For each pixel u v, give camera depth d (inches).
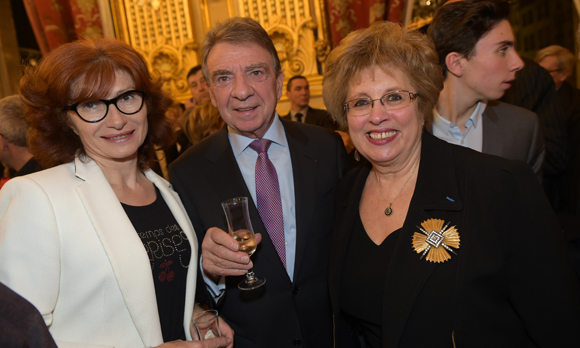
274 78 65.5
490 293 42.5
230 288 62.7
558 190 87.4
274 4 178.9
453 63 64.1
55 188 44.8
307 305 62.4
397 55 48.2
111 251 44.5
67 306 43.4
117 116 46.8
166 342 46.3
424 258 44.8
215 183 64.6
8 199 43.7
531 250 41.9
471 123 69.4
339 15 171.0
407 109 48.5
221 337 48.5
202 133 114.8
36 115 47.2
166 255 50.8
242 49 61.6
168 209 55.2
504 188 43.3
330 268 55.7
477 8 59.9
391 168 52.5
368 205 55.0
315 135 71.5
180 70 190.2
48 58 47.0
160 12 188.2
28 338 25.2
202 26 189.3
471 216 43.9
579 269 51.3
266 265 61.6
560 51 116.5
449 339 42.3
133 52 49.5
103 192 47.4
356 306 51.1
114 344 44.7
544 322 42.0
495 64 61.3
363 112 50.2
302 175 66.1
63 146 49.1
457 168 47.7
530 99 84.9
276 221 63.7
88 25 189.8
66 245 43.2
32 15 190.5
